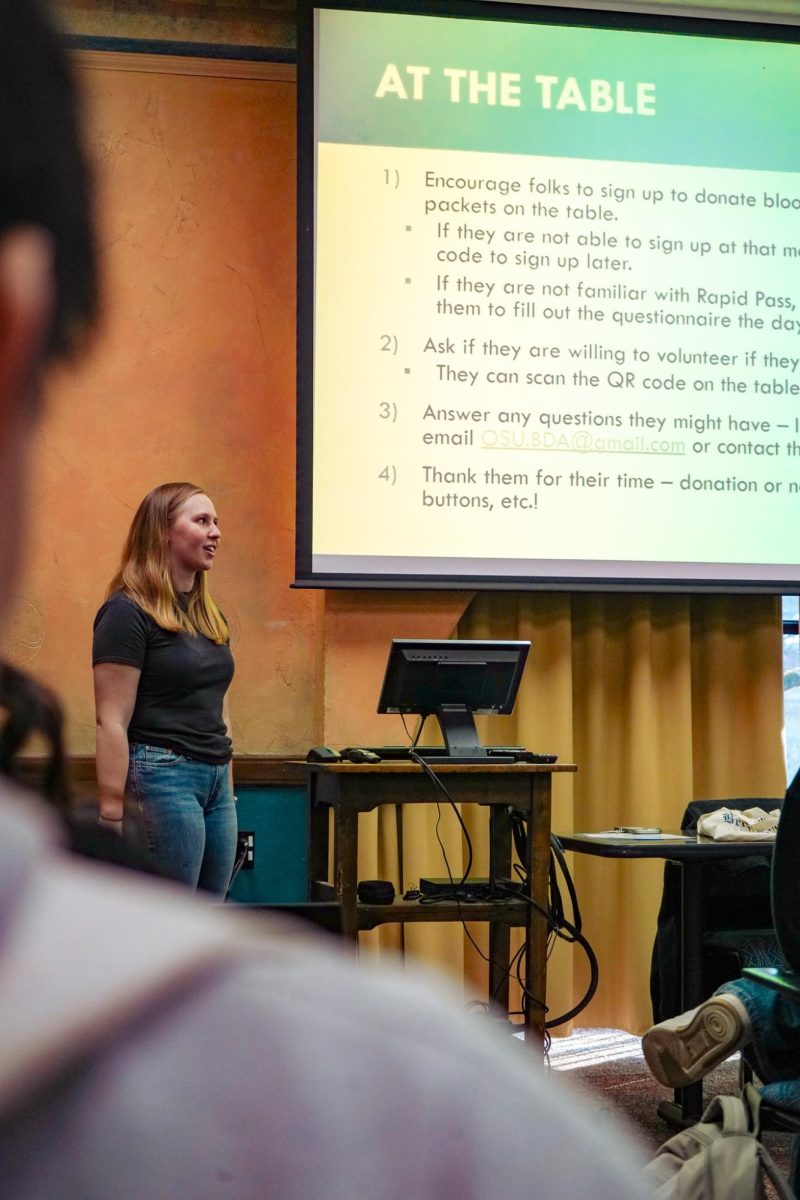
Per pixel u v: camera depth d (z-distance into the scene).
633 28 5.40
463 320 5.19
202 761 4.07
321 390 5.07
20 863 0.22
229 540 5.28
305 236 5.09
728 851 3.80
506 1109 0.23
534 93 5.32
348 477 5.07
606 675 5.43
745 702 5.52
